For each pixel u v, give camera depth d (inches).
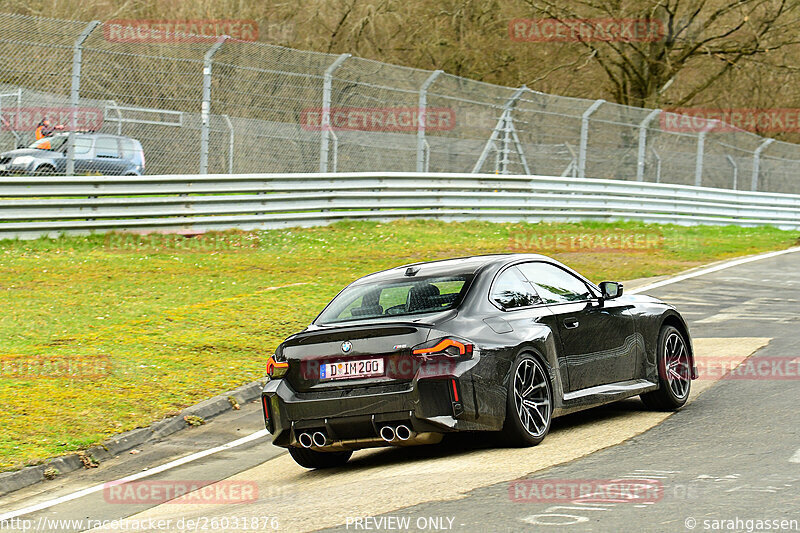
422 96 1658.5
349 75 1557.6
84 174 1343.5
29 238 1306.6
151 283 1146.0
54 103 1279.5
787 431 511.2
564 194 1833.2
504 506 397.1
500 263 564.4
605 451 496.4
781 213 2159.2
